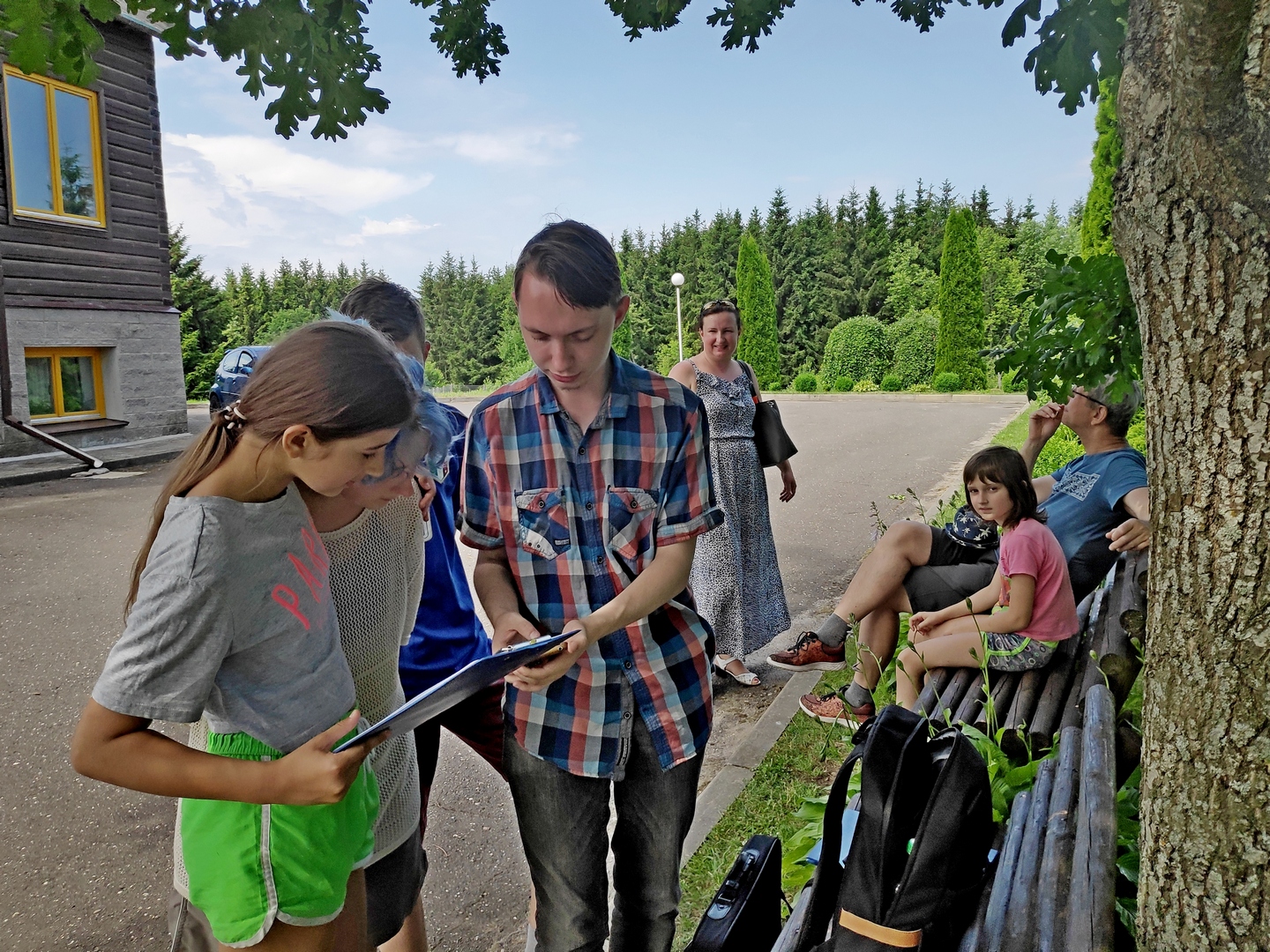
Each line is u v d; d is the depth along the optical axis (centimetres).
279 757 141
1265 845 132
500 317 4291
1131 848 206
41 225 1169
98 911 296
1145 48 131
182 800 149
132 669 124
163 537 126
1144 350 144
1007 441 1356
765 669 466
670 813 193
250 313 4741
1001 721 281
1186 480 135
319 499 154
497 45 297
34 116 1159
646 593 181
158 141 1338
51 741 417
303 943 147
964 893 162
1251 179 118
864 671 361
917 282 3734
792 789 327
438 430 168
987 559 363
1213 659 134
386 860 183
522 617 183
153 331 1352
